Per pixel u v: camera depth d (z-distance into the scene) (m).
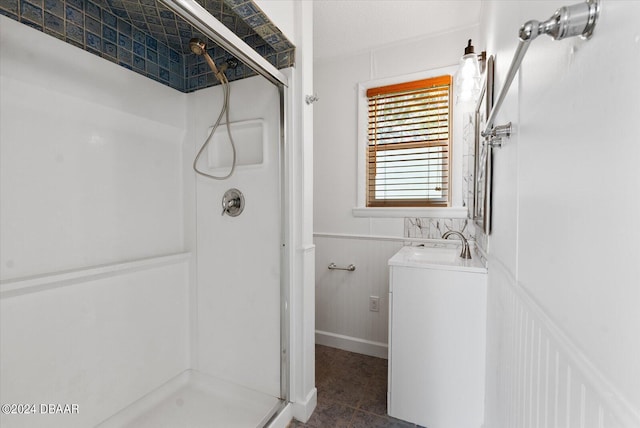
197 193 1.71
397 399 1.47
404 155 2.06
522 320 0.69
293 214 1.44
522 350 0.69
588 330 0.37
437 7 1.67
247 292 1.58
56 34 1.17
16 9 1.06
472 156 1.85
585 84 0.38
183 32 1.53
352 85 2.16
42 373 1.10
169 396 1.61
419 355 1.42
